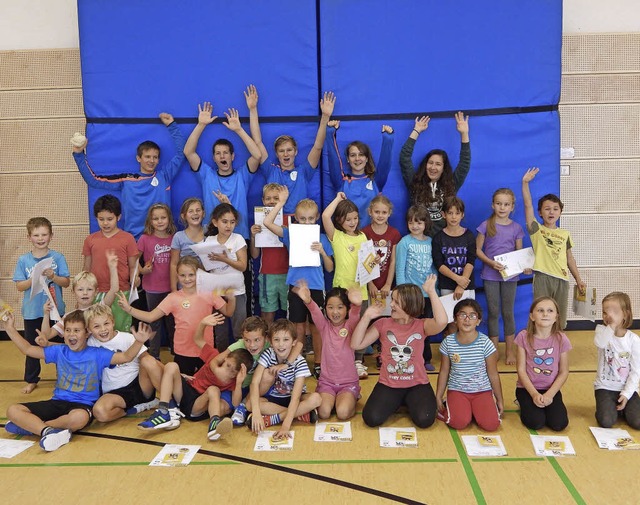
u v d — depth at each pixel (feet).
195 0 16.07
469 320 11.59
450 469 9.91
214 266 14.52
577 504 8.80
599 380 11.76
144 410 12.53
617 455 10.32
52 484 9.61
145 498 9.15
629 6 17.63
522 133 16.40
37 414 11.41
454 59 16.20
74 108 18.06
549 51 16.22
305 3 16.05
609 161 17.95
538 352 11.71
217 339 15.11
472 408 11.63
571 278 18.30
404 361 12.06
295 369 11.78
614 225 18.15
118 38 16.22
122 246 14.97
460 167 15.94
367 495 9.12
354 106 16.34
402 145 16.44
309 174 16.25
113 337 12.16
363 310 15.10
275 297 15.60
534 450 10.54
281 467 10.06
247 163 16.19
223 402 11.97
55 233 18.43
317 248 14.26
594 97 17.79
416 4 16.05
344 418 12.00
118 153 16.51
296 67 16.24
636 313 18.42
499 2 16.06
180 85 16.31
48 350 11.94
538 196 16.57
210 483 9.57
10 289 18.66
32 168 18.25
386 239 15.44
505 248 15.61
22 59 17.98
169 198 16.34
